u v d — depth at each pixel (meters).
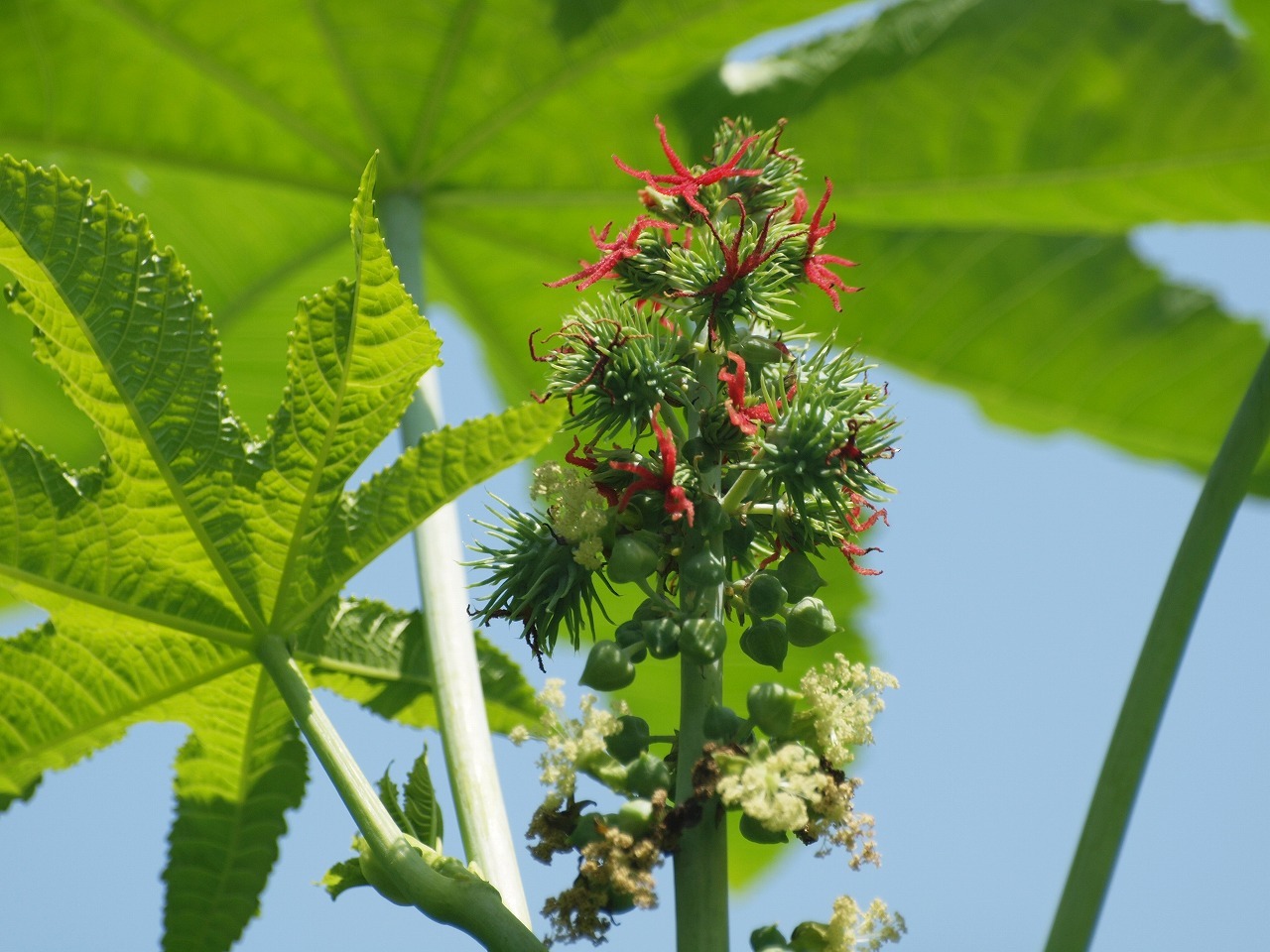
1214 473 0.63
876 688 0.61
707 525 0.61
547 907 0.59
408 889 0.61
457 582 0.73
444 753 0.69
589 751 0.60
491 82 0.94
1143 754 0.62
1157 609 0.63
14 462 0.66
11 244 0.64
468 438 0.65
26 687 0.68
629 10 0.90
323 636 0.72
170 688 0.68
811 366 0.62
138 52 0.92
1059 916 0.61
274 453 0.66
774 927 0.59
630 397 0.62
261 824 0.71
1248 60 0.92
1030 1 0.93
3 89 0.93
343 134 0.96
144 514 0.66
